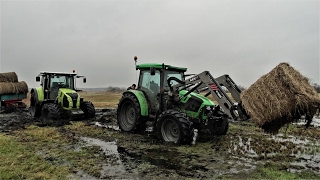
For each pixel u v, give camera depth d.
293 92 4.48
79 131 7.34
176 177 3.88
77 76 10.39
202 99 6.19
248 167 4.36
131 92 7.38
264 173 4.06
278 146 5.68
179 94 6.52
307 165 4.49
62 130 7.43
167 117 6.00
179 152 5.22
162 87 6.73
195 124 6.40
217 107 6.59
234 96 6.01
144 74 7.48
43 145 5.70
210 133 6.58
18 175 3.83
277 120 4.63
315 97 4.43
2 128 7.62
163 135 6.14
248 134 7.06
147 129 7.77
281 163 4.59
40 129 7.43
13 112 11.98
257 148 5.49
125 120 7.71
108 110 13.77
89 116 9.94
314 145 5.88
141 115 6.94
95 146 5.65
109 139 6.39
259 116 4.68
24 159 4.60
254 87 4.95
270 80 4.79
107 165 4.42
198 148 5.52
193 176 3.93
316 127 8.40
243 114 5.16
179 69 7.21
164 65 6.79
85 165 4.36
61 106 9.25
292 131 7.54
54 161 4.59
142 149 5.45
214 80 5.76
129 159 4.75
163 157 4.90
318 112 4.43
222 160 4.73
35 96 10.02
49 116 8.96
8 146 5.35
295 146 5.76
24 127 7.74
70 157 4.82
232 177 3.89
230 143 5.98
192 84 6.23
